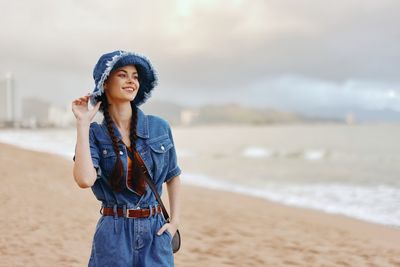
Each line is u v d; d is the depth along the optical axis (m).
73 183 13.59
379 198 16.33
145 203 2.33
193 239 7.41
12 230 6.83
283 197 16.55
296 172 29.38
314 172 29.53
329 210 13.04
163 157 2.40
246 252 6.62
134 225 2.29
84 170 2.15
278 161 40.41
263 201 14.19
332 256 6.56
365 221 10.82
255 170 31.06
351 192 18.44
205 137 131.00
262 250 6.80
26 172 15.34
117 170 2.26
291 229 8.95
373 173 28.56
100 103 2.30
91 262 2.35
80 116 2.20
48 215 8.26
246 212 11.29
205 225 8.91
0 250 5.66
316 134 133.38
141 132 2.35
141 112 2.43
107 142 2.28
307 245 7.30
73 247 6.03
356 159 42.69
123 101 2.35
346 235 8.53
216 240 7.43
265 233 8.31
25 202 9.48
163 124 2.46
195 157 46.06
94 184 2.32
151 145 2.36
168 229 2.41
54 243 6.20
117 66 2.28
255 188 19.98
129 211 2.29
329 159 42.81
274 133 157.88
